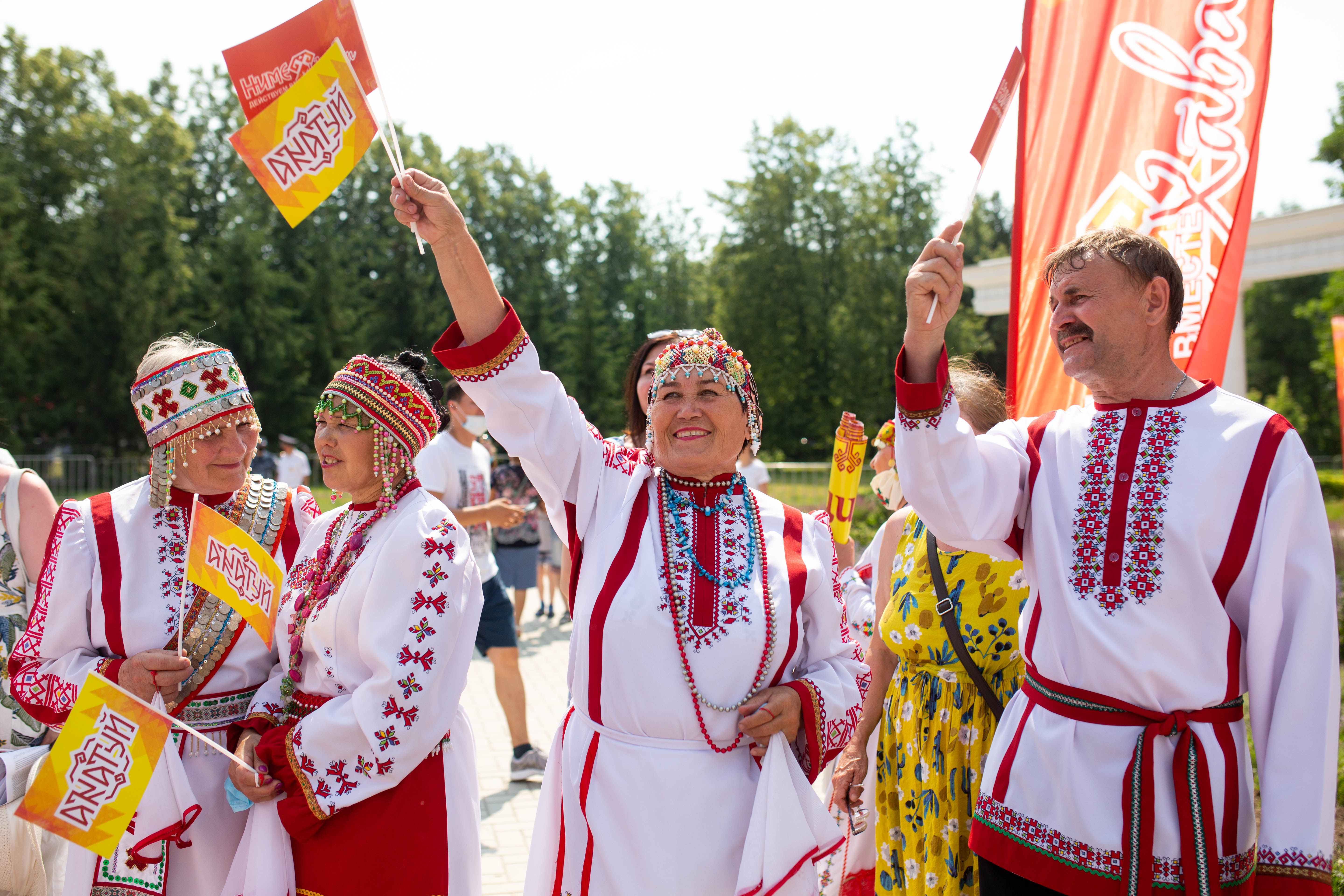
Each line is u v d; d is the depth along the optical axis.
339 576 2.33
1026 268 3.32
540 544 8.66
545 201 51.50
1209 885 1.74
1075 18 3.28
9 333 32.31
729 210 40.44
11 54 35.84
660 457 2.17
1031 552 2.05
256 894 2.18
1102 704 1.87
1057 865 1.86
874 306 37.91
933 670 2.56
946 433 1.92
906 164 41.81
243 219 38.25
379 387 2.39
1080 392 3.22
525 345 2.10
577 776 2.07
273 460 16.22
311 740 2.18
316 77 1.99
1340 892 3.16
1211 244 3.06
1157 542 1.84
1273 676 1.80
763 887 1.92
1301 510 1.80
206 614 2.44
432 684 2.23
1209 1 3.07
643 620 2.02
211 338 36.88
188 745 2.40
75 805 2.08
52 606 2.38
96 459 27.30
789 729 2.04
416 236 2.07
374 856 2.19
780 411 39.16
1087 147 3.25
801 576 2.17
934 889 2.46
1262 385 45.28
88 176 36.03
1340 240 12.69
